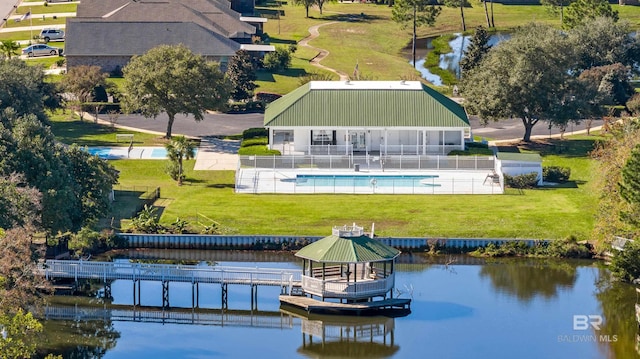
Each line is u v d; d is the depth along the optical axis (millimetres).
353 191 152625
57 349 109375
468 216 142000
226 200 148250
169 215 141750
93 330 113625
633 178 123812
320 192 152375
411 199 149500
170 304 120312
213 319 116438
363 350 109500
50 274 120625
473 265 130500
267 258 132000
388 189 152625
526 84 170000
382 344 110562
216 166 161625
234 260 131500
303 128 164250
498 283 124750
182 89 171000
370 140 165125
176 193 150750
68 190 121688
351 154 163750
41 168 122562
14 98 165375
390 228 138250
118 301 120875
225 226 138375
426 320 115562
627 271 121750
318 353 109250
